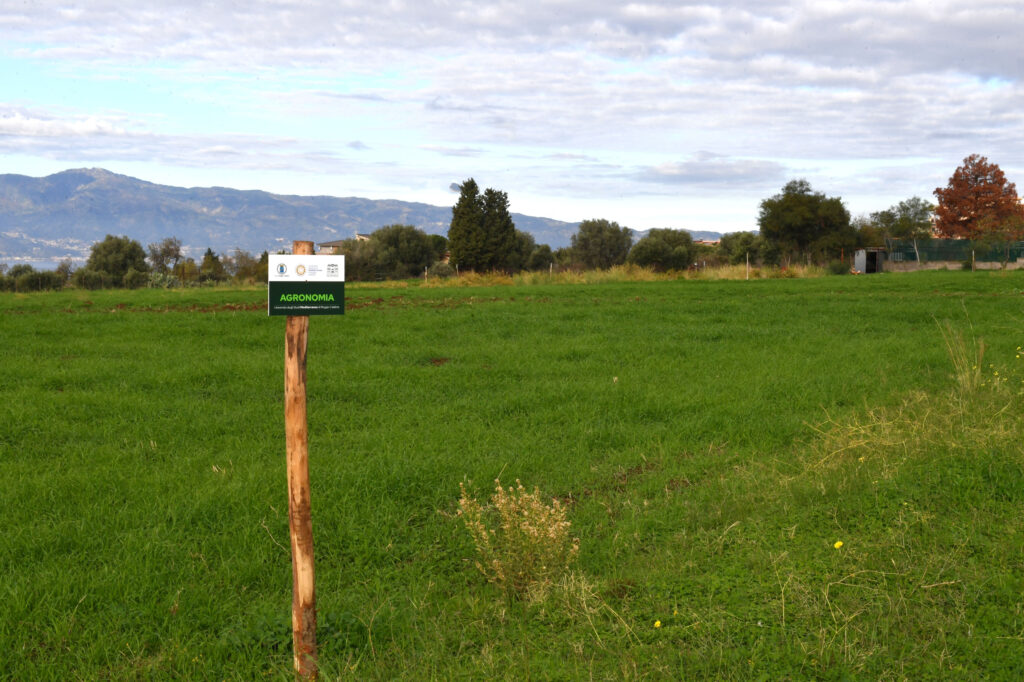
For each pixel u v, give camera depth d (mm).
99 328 16422
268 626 4074
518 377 11797
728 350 14055
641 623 3984
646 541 5379
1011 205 67875
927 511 5094
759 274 39781
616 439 8164
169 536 5340
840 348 13883
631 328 17094
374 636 4070
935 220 73938
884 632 3705
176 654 3889
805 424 8125
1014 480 5363
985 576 4188
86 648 3943
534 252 86500
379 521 5688
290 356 3527
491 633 4047
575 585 4301
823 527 5078
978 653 3523
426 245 81875
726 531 5125
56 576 4672
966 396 8203
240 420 8773
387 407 9648
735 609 4016
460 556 5227
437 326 17438
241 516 5730
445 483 6508
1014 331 14992
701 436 8289
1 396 9648
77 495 6117
